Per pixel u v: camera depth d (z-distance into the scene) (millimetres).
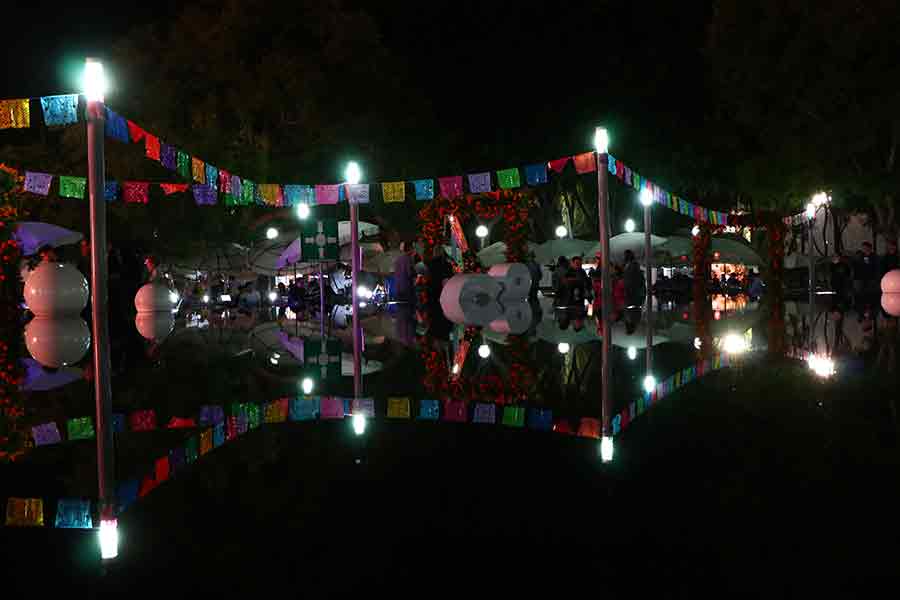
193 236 29750
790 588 2197
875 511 2850
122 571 2484
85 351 10070
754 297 26641
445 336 11898
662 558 2443
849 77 29219
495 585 2262
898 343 9227
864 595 2143
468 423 4781
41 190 17828
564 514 2914
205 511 3105
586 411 5117
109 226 28719
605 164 12922
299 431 4672
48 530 2945
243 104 31500
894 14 27891
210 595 2258
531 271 22672
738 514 2850
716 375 6676
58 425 5180
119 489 3506
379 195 32094
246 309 25562
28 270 19297
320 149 32469
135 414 5504
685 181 36531
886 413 4754
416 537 2693
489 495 3188
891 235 31375
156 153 10352
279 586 2303
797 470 3445
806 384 6027
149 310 17953
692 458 3709
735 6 31625
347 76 34312
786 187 32719
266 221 32312
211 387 6727
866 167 31734
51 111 8898
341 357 9195
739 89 32344
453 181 15086
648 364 7645
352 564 2457
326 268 29797
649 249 22547
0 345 10742
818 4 29453
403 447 4141
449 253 29750
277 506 3127
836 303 19875
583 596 2170
